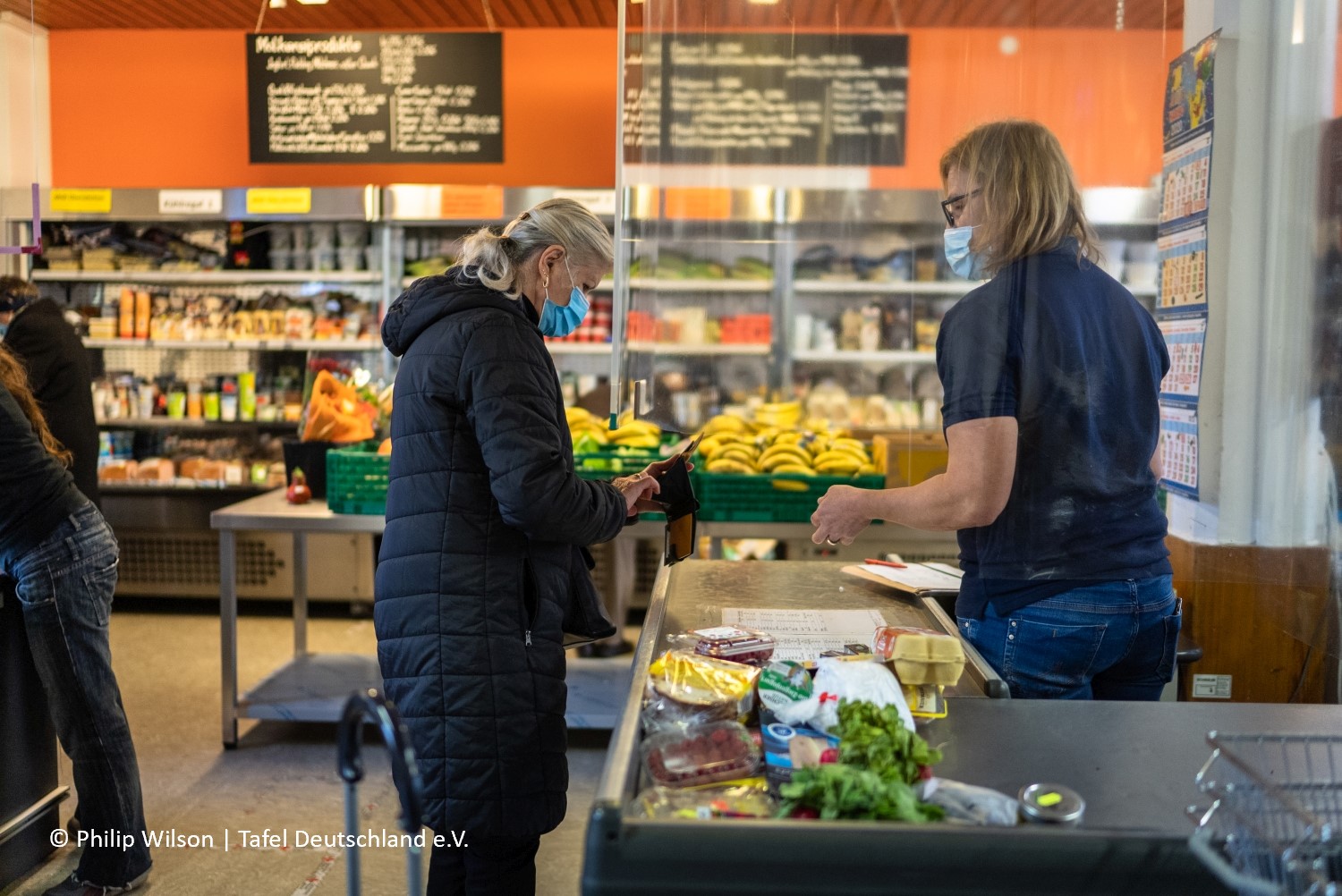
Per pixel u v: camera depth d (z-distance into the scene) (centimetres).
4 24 579
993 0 189
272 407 573
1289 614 216
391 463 188
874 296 471
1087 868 99
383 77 561
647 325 214
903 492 164
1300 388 211
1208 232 201
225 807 316
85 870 252
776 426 409
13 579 252
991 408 155
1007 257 159
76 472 338
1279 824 98
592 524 183
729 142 219
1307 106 197
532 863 192
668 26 213
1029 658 161
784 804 109
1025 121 162
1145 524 161
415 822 106
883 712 122
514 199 528
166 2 569
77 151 624
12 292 338
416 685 180
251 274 561
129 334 565
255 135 566
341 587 551
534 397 177
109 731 249
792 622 184
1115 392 157
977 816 107
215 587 563
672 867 100
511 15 595
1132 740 133
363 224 565
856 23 213
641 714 132
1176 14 191
